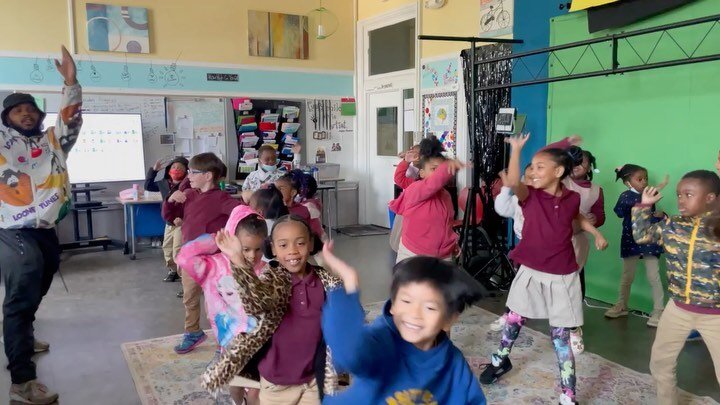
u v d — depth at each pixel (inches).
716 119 133.5
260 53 269.9
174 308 160.1
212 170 118.7
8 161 96.5
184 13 251.8
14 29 220.4
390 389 44.8
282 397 71.2
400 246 116.3
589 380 109.7
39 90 225.5
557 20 171.2
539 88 180.4
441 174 105.9
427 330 43.0
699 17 130.0
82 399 104.5
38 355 125.3
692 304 81.8
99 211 244.4
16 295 99.3
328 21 285.3
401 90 270.8
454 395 47.0
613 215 159.9
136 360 121.2
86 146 229.6
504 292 169.6
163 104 249.8
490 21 207.2
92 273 201.2
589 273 168.7
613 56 135.3
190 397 103.9
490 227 190.9
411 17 257.0
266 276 69.5
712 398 101.4
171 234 183.8
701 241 80.5
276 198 96.5
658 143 146.4
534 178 96.8
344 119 296.0
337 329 43.8
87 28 232.2
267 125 272.7
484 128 202.5
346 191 299.1
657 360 87.7
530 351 124.4
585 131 165.9
